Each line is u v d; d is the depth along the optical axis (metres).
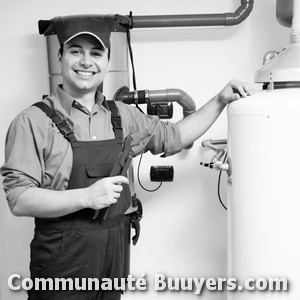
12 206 1.29
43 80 2.06
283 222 1.33
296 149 1.29
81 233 1.35
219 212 2.14
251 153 1.34
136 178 2.12
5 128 2.08
